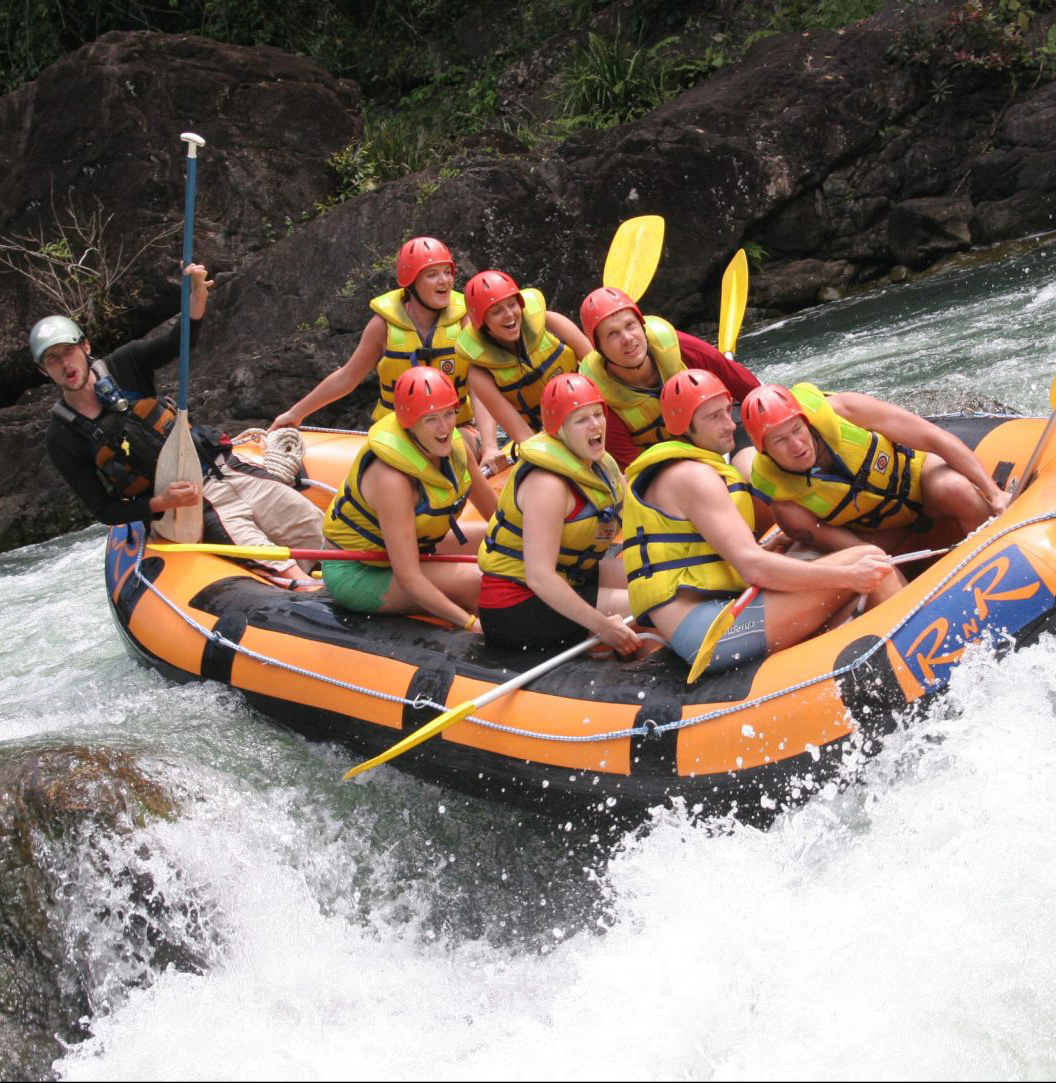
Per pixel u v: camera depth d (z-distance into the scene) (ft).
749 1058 13.00
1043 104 50.39
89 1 72.18
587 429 16.17
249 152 56.03
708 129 50.70
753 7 61.67
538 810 16.85
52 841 16.19
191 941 15.75
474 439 26.27
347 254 49.73
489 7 71.15
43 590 33.22
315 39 73.15
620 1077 13.03
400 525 18.03
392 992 15.42
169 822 16.56
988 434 20.33
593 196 49.47
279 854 17.10
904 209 50.31
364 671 18.44
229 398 46.06
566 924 16.01
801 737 15.34
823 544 18.21
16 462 44.75
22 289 53.78
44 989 15.51
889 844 14.71
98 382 21.39
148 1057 14.33
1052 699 15.05
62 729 19.53
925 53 51.44
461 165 50.60
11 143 56.59
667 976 14.21
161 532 22.67
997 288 43.70
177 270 52.70
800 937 14.23
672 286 49.75
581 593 17.85
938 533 18.76
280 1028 14.70
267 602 20.51
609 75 60.13
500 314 22.15
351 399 45.60
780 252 51.44
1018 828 14.15
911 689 15.16
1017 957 13.25
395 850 17.34
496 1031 14.30
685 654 16.17
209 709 19.94
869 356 39.14
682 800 15.79
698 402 15.69
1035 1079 12.23
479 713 17.16
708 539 15.75
